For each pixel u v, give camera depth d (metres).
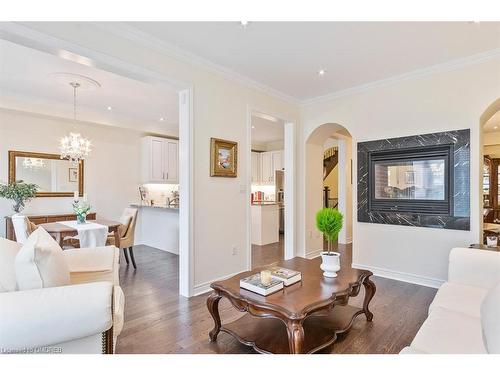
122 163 5.88
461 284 2.10
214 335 2.12
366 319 2.45
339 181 6.11
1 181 4.39
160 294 3.09
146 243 5.96
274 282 1.97
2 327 1.14
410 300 2.91
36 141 4.73
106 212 5.62
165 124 6.18
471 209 3.06
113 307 1.45
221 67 3.30
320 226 2.35
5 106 4.07
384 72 3.47
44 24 2.04
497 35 2.61
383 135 3.73
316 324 2.23
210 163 3.28
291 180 4.59
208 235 3.25
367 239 3.89
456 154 3.16
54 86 3.89
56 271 1.48
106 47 2.38
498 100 2.93
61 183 5.03
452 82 3.20
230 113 3.52
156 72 2.74
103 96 4.31
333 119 4.27
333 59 3.12
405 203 3.54
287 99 4.36
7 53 2.94
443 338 1.37
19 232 3.45
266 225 5.98
